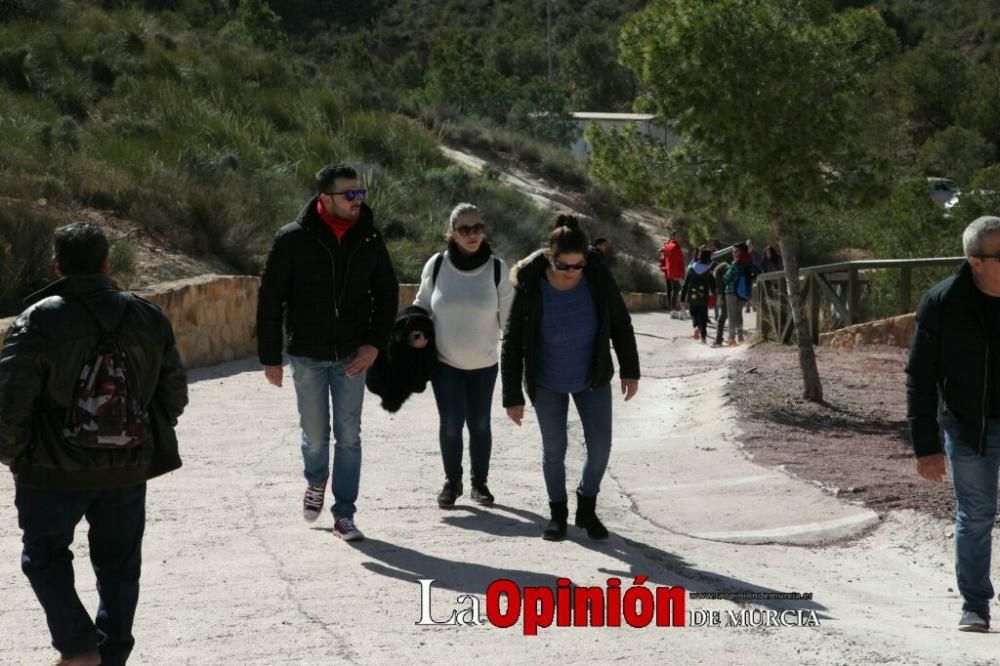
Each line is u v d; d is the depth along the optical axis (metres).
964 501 7.26
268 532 9.20
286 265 8.73
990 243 6.91
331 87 41.94
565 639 6.70
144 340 5.70
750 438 13.35
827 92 15.47
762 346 22.94
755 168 15.41
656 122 16.55
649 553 8.97
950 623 7.49
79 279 5.66
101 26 36.06
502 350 9.00
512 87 62.28
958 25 118.88
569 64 101.25
